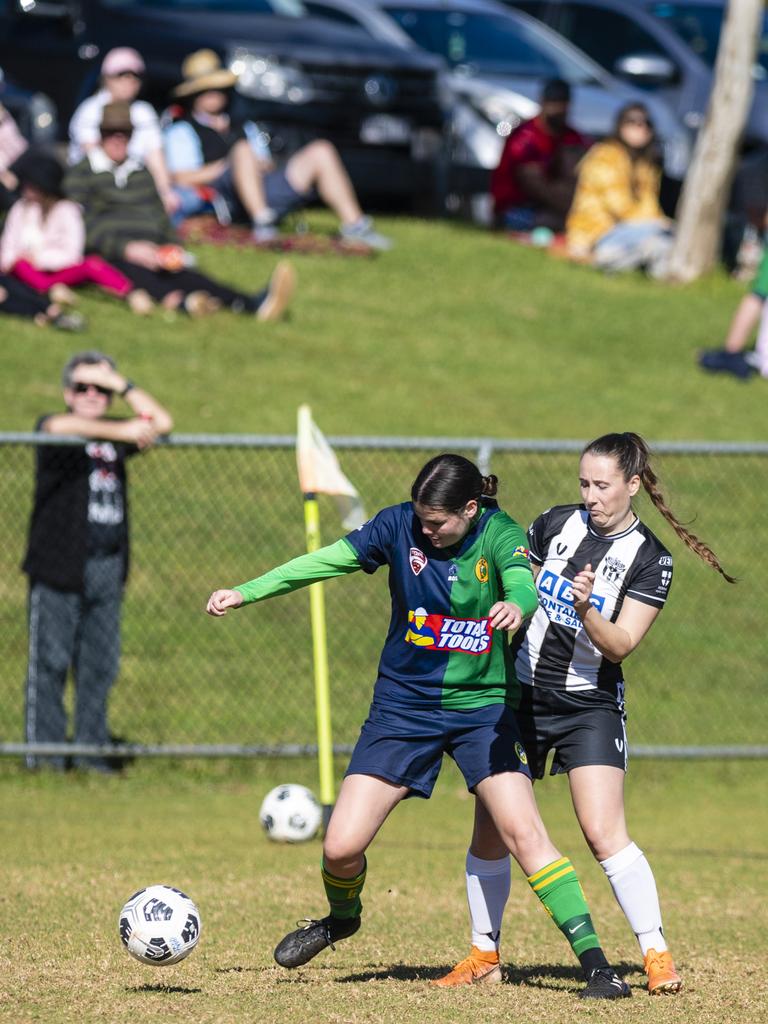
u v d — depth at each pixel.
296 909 23.11
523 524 45.62
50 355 50.53
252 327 56.16
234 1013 16.42
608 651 17.95
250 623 41.69
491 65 74.50
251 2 70.25
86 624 34.97
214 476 46.34
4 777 35.06
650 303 65.38
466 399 53.12
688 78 77.75
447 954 20.75
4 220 57.56
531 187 70.19
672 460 52.16
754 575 46.69
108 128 54.34
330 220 70.12
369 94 67.38
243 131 62.72
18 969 18.56
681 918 23.58
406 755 18.16
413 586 17.95
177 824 31.69
